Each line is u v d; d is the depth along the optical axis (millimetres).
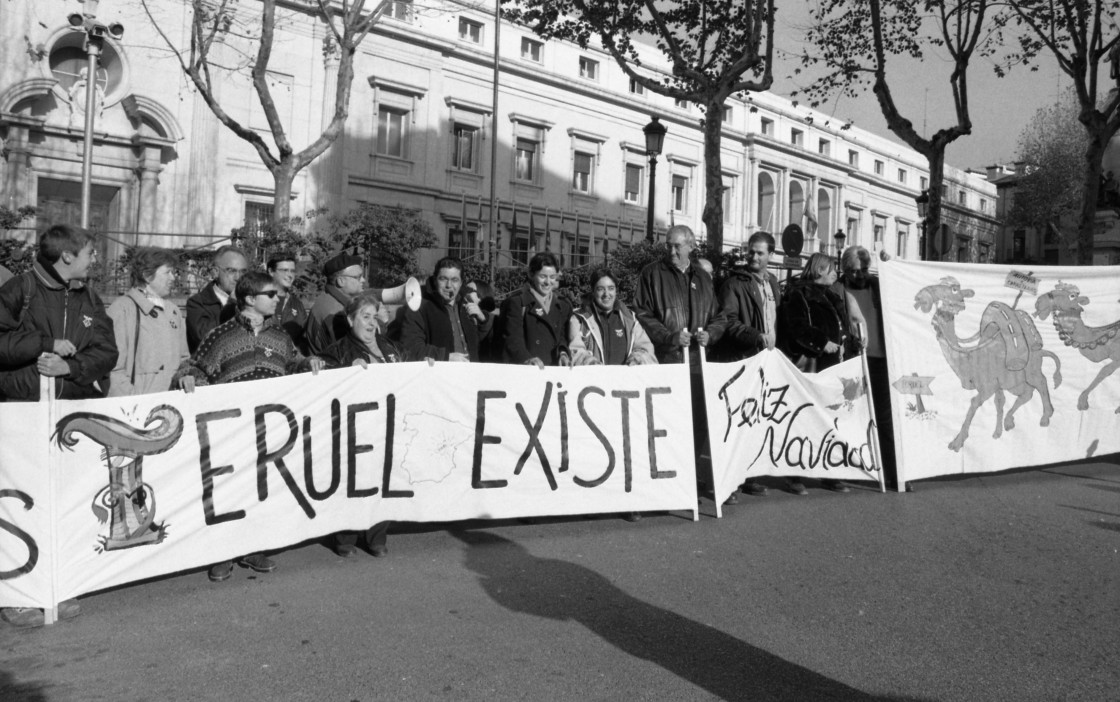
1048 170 42531
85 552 4355
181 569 4699
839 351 7664
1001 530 6168
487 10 30078
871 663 3822
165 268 5715
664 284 7113
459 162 32281
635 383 6324
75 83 22594
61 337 4617
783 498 7223
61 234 4637
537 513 6008
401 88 29688
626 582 4895
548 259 6590
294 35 26734
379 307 5590
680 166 40500
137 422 4555
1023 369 8336
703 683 3576
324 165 27734
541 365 6051
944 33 17297
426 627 4152
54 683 3500
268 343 5180
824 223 49188
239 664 3699
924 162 57156
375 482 5453
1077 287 8664
